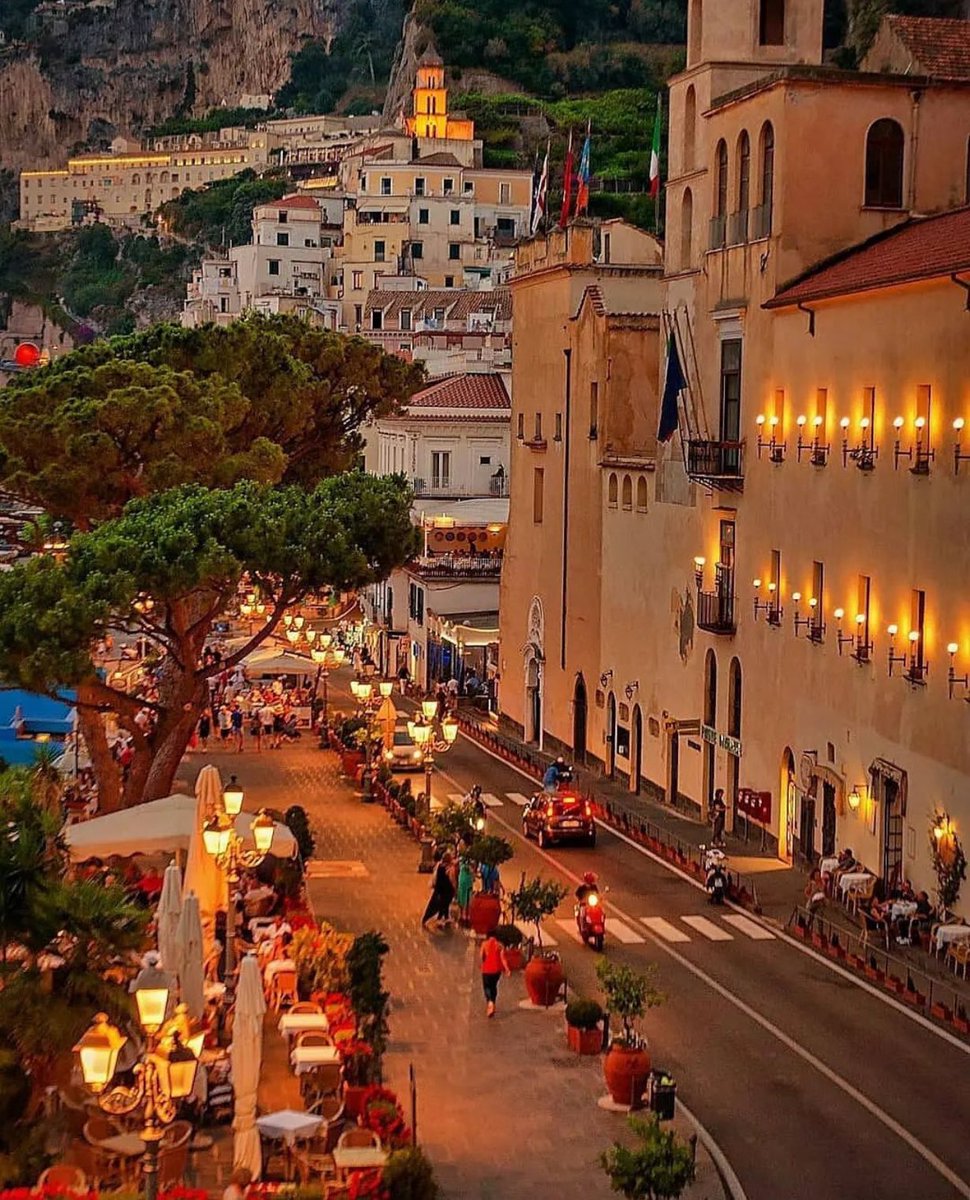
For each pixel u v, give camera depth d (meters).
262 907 39.19
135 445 48.44
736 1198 25.27
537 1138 27.80
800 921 41.38
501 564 85.44
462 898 42.12
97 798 49.12
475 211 185.88
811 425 46.81
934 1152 27.27
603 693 64.88
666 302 58.59
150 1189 19.31
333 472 60.19
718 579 53.75
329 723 70.69
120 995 23.50
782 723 48.97
